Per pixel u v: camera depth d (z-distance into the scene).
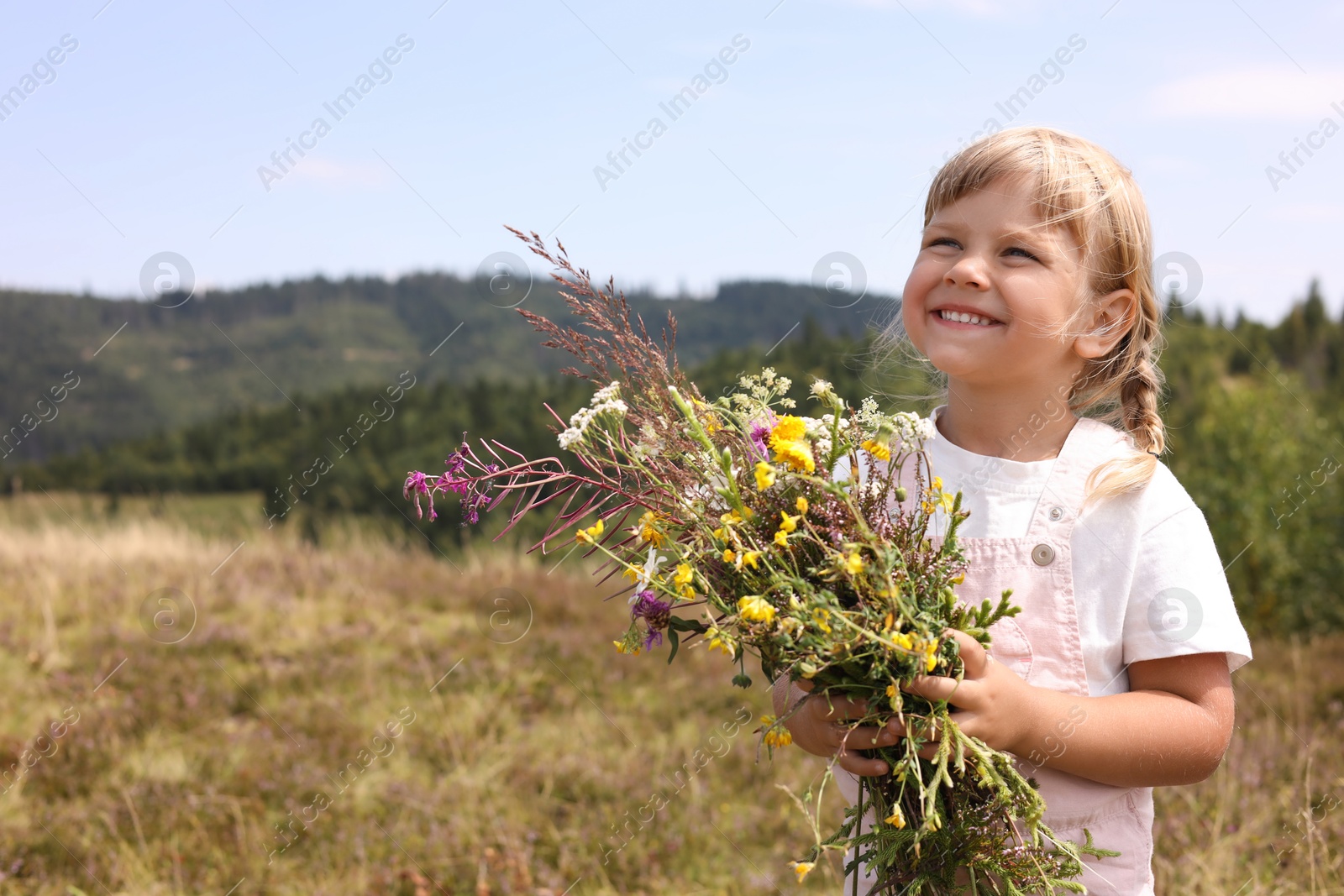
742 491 1.32
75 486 30.73
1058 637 1.41
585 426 1.30
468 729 4.55
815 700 1.32
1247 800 3.43
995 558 1.45
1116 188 1.47
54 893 3.21
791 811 3.83
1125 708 1.34
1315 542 9.66
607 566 1.37
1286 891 2.82
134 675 5.14
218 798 3.82
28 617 6.05
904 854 1.33
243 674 5.30
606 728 4.70
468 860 3.42
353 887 3.32
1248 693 5.42
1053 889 1.29
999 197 1.42
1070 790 1.39
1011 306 1.40
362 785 4.10
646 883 3.32
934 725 1.24
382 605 6.81
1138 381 1.62
